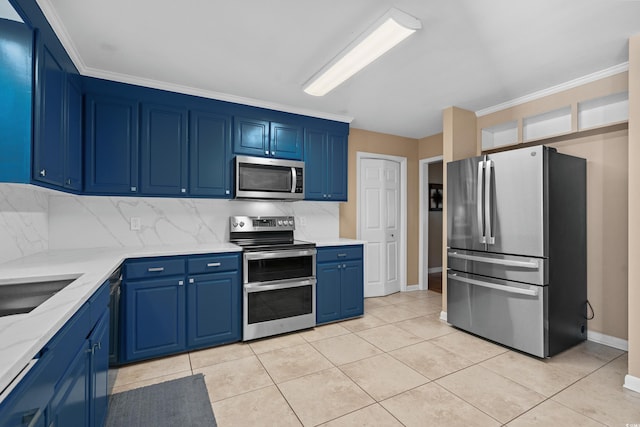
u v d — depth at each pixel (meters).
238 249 2.78
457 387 2.11
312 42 2.13
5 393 0.66
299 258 3.10
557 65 2.48
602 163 2.82
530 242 2.55
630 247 2.10
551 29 1.99
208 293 2.67
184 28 1.96
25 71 1.57
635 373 2.07
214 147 2.99
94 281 1.42
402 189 4.66
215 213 3.27
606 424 1.74
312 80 2.60
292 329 3.03
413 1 1.71
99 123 2.52
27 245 2.21
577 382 2.18
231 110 3.08
